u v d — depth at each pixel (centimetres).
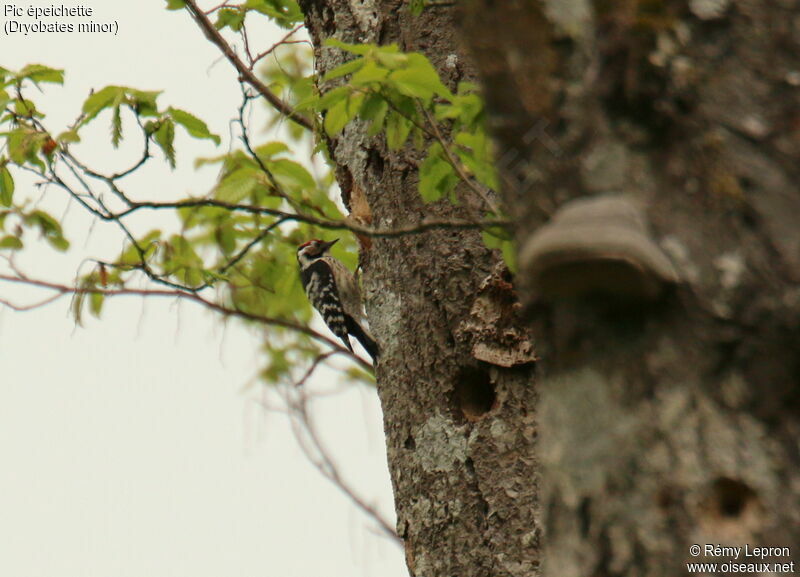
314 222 1512
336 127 1516
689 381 1443
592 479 1468
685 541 1399
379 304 1538
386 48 1509
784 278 1436
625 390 1468
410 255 1534
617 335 1469
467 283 1530
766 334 1429
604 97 1471
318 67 1554
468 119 1510
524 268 1469
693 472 1416
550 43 1472
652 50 1470
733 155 1469
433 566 1523
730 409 1424
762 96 1470
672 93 1470
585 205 1469
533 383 1526
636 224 1452
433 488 1526
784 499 1391
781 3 1470
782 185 1468
